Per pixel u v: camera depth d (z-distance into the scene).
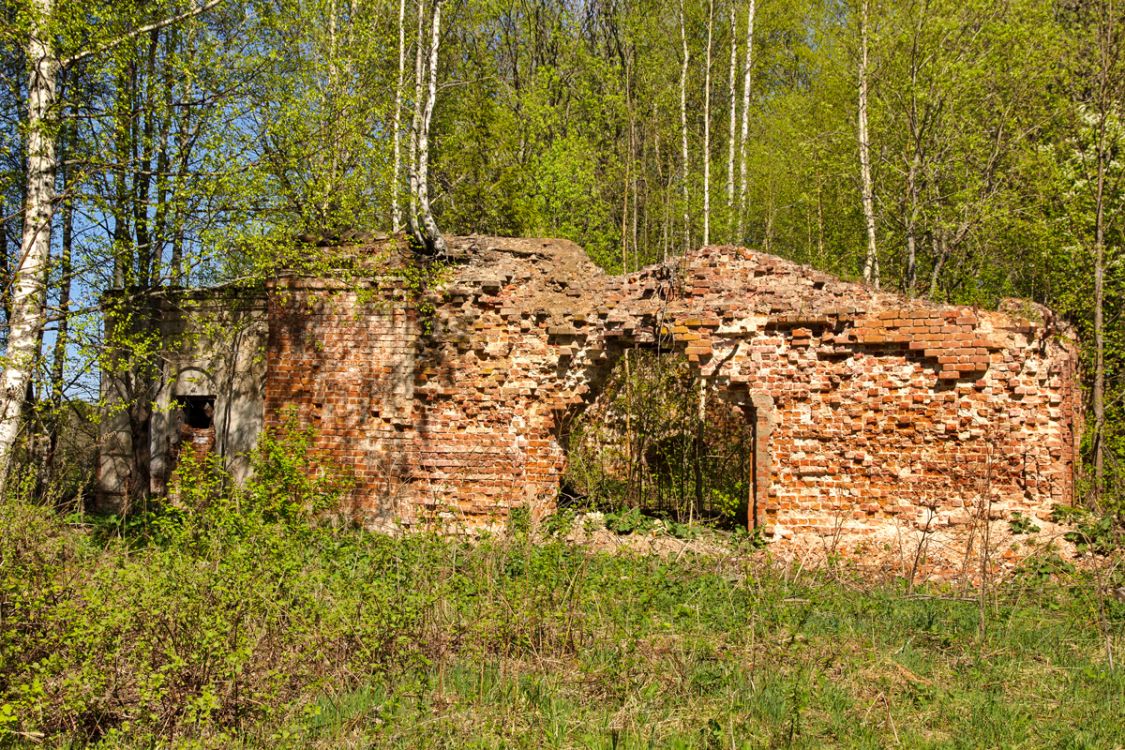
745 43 21.83
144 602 5.41
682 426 15.03
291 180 12.30
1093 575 8.37
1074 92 15.26
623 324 10.86
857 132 17.83
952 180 16.98
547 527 9.66
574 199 20.28
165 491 13.13
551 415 11.14
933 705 5.59
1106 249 13.80
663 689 5.75
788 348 10.38
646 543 10.11
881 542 9.79
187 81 12.38
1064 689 5.89
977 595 8.33
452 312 11.34
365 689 5.68
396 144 12.66
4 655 5.11
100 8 10.73
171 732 4.97
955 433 9.82
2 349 11.01
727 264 10.77
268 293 11.89
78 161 10.40
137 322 13.00
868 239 16.58
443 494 11.08
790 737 4.92
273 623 5.82
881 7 16.45
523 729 5.09
